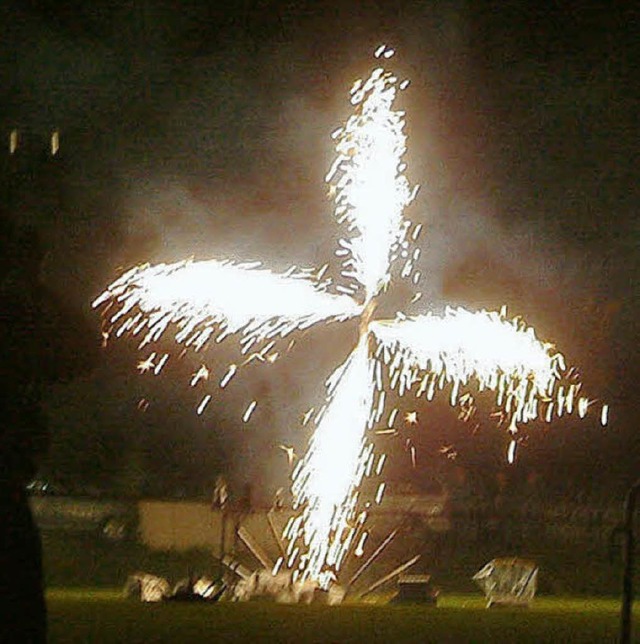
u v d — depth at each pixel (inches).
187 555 885.8
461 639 471.8
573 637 483.2
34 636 315.6
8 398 313.4
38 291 319.0
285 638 464.1
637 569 832.9
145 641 450.6
